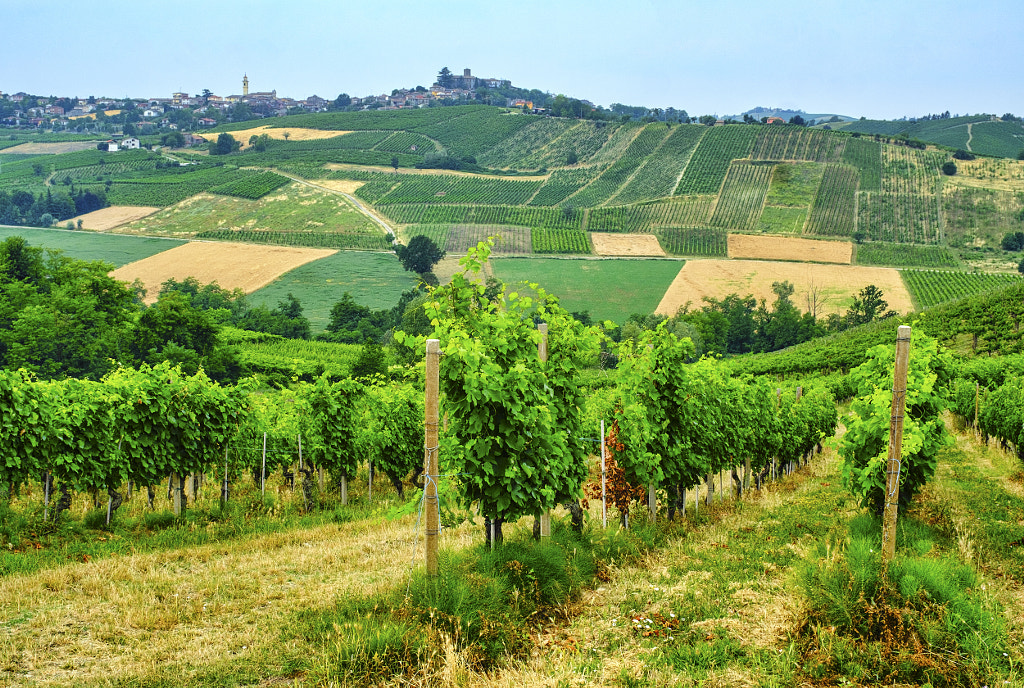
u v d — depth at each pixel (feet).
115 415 46.65
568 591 30.48
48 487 45.52
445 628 25.35
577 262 415.85
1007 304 196.24
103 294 240.12
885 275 385.91
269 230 504.84
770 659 24.02
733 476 60.59
